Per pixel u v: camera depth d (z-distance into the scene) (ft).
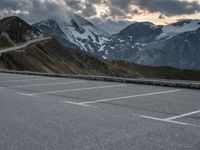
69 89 52.21
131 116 29.91
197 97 43.62
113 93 47.32
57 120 27.99
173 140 21.91
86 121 27.63
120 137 22.63
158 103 37.93
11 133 23.63
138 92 48.98
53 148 20.15
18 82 64.49
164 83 58.70
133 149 19.97
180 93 48.08
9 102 37.99
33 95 44.39
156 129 24.99
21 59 394.93
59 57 561.02
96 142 21.43
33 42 553.23
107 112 31.86
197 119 28.94
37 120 27.94
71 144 20.97
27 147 20.36
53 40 629.92
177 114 31.17
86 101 39.14
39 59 463.01
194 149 19.98
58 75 80.02
